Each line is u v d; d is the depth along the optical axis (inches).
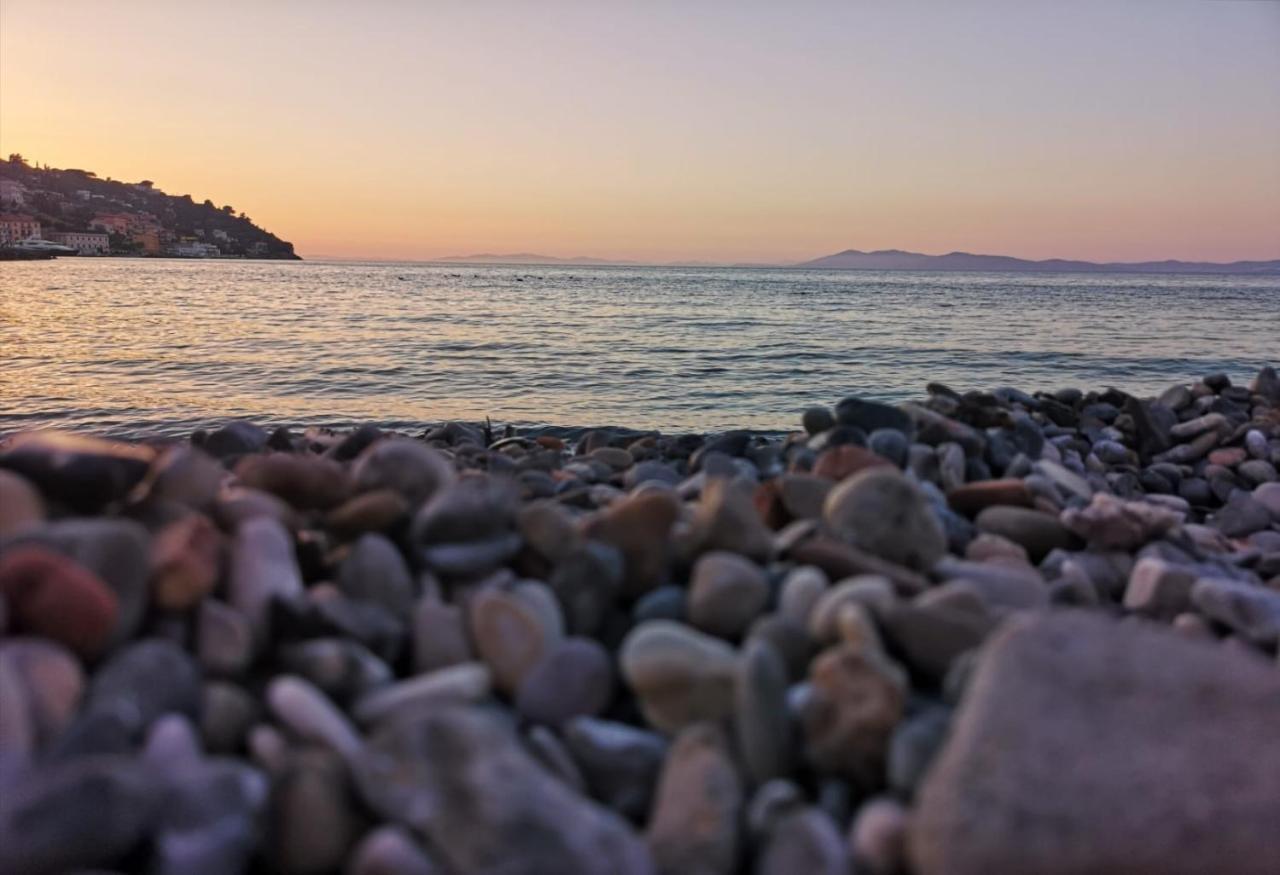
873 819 9.8
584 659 12.1
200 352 113.0
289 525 14.7
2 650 10.0
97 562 11.2
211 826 9.2
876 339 144.6
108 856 8.8
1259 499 29.2
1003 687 10.5
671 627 12.6
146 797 9.0
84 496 13.6
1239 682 10.8
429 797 9.5
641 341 136.3
